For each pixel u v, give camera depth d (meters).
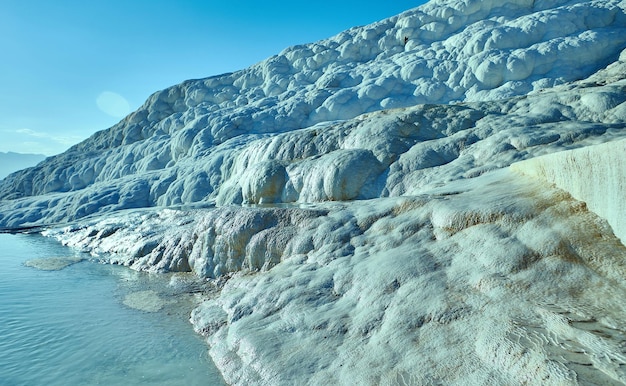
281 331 4.87
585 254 3.75
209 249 9.07
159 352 5.31
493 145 10.22
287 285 5.82
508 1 30.70
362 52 35.81
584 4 25.16
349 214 7.17
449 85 24.55
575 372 2.64
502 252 4.30
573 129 9.67
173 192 22.62
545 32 23.95
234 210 9.10
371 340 4.09
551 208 4.52
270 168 13.98
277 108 29.44
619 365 2.55
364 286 5.00
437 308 4.05
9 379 4.65
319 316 4.84
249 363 4.51
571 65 21.44
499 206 5.01
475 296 3.97
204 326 5.98
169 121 39.66
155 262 10.30
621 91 11.41
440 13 33.06
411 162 11.34
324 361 4.07
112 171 35.59
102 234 14.08
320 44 40.59
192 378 4.59
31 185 41.69
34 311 7.06
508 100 13.58
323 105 27.23
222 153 23.36
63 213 25.34
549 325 3.22
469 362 3.29
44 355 5.27
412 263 4.93
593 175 4.01
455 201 5.83
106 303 7.53
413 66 26.92
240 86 41.44
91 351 5.38
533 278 3.83
